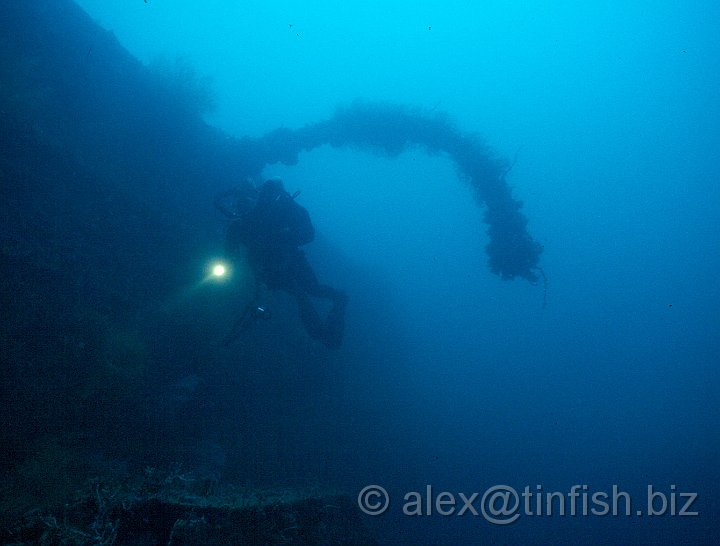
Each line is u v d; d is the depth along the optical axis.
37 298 3.91
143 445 4.33
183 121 7.08
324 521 3.13
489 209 7.57
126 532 2.52
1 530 2.27
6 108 4.54
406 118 7.83
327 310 9.23
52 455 3.39
